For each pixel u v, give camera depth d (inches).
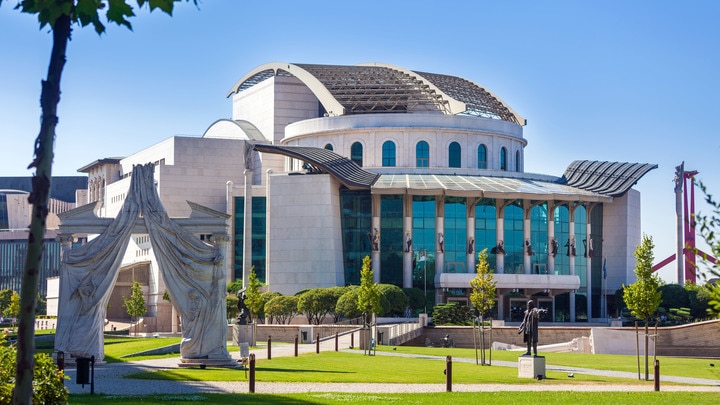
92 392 1561.3
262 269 5536.4
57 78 674.2
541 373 2053.4
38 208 679.1
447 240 5344.5
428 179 5413.4
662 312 4904.0
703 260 820.6
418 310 5128.0
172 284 2176.4
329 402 1433.3
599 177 5831.7
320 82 6072.8
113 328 5251.0
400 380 1899.6
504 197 5260.8
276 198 5383.9
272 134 6550.2
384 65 6476.4
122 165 7155.5
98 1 621.9
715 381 2075.5
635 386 1898.4
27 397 692.1
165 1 614.9
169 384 1754.4
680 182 5846.5
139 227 2218.3
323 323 4768.7
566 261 5580.7
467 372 2177.7
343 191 5403.5
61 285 2241.6
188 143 6018.7
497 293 5270.7
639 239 5994.1
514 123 6018.7
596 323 5339.6
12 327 5787.4
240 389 1664.6
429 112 6072.8
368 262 3225.9
